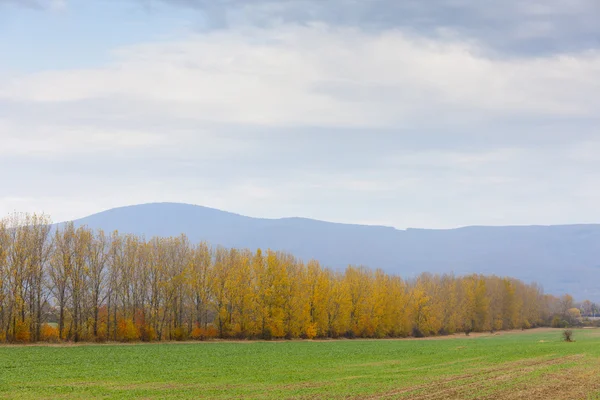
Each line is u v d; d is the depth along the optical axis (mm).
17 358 69188
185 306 116875
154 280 110625
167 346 93562
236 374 57781
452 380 52125
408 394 44094
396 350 91562
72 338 99625
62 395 44125
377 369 62625
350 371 60656
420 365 66938
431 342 119688
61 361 67000
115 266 106625
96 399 42500
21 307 94188
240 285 118500
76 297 99375
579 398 42375
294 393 45094
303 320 125125
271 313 120812
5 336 92562
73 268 99812
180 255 114375
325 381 52219
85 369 60188
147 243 112812
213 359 73000
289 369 62594
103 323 105688
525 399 41969
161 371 59656
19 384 49250
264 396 43656
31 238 97188
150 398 42906
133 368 61750
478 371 59281
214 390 46844
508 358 74500
